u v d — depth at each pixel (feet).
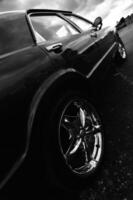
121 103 10.77
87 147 7.02
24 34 6.75
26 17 7.53
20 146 5.02
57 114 5.94
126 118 9.20
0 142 4.68
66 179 5.81
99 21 12.60
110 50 13.56
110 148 7.55
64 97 6.47
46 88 5.96
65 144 7.12
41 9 9.05
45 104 5.75
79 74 7.72
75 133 6.97
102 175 6.59
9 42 6.23
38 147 5.34
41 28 8.02
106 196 5.87
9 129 4.83
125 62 17.72
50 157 5.46
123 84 13.16
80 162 7.12
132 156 6.82
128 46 25.91
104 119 9.82
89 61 9.47
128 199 5.50
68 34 9.36
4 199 5.07
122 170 6.46
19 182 5.27
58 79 6.55
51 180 6.01
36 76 5.85
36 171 5.63
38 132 5.37
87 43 10.09
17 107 5.05
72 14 11.81
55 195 6.48
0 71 5.16
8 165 4.80
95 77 9.67
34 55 6.29
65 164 5.69
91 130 7.29
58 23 9.52
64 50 7.79
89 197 6.04
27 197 6.16
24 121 5.14
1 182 4.70
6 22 6.77
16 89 5.17
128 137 7.82
